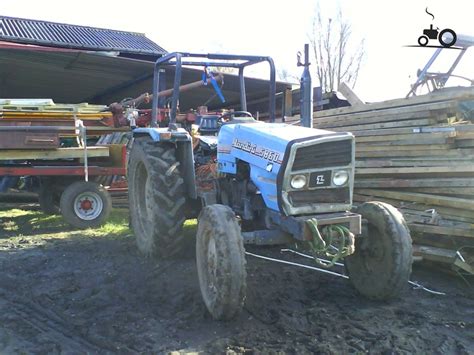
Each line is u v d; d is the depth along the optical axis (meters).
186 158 5.19
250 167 4.22
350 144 3.92
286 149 3.76
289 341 3.44
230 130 4.62
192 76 12.27
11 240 6.75
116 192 9.27
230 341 3.45
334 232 3.71
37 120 7.47
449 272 5.07
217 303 3.65
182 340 3.51
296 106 13.34
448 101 5.45
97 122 8.09
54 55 12.01
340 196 3.96
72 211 7.47
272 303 4.15
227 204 4.85
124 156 8.06
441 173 5.30
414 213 5.38
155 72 5.88
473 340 3.54
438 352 3.34
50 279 5.00
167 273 4.95
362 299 4.30
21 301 4.44
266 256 5.65
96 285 4.79
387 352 3.30
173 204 5.14
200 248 4.00
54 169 7.59
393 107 6.05
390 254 4.02
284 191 3.78
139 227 5.84
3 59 12.38
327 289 4.55
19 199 10.58
